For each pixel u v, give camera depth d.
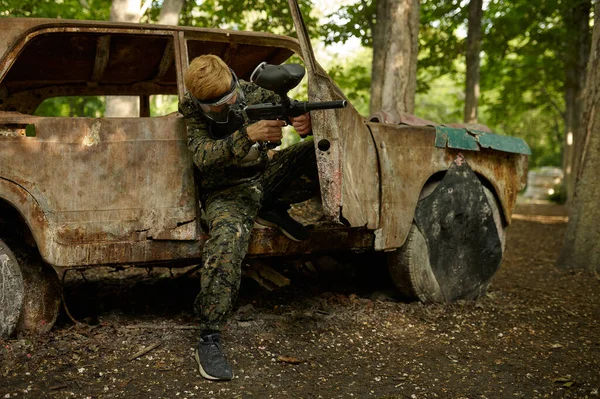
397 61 6.51
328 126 2.83
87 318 3.28
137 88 4.30
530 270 5.81
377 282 4.30
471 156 4.01
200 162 2.70
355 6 9.56
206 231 3.05
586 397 2.56
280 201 3.15
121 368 2.65
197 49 3.67
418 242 3.75
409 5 6.50
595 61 5.75
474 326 3.57
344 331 3.31
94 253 2.84
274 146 2.83
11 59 2.88
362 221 3.23
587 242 5.77
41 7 7.39
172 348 2.89
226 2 8.73
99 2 8.77
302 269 4.56
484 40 12.12
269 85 2.42
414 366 2.87
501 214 4.27
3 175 2.70
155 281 4.30
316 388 2.55
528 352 3.15
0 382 2.45
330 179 2.87
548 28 12.57
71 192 2.80
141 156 2.90
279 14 9.02
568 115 16.80
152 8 8.15
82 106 10.58
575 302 4.38
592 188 5.76
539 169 32.09
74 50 3.46
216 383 2.55
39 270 2.97
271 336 3.13
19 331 2.89
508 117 17.42
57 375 2.54
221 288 2.65
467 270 4.06
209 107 2.69
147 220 2.90
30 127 4.17
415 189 3.65
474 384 2.67
